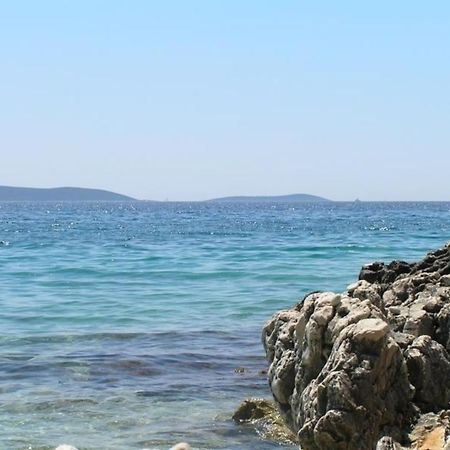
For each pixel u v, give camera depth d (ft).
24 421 53.93
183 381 64.54
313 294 47.93
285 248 200.03
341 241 227.81
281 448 48.49
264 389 61.82
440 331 47.91
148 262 166.61
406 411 42.24
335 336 43.42
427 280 55.88
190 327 90.17
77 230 318.45
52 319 96.73
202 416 54.95
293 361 47.24
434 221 400.47
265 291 119.44
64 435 51.03
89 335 85.40
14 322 94.73
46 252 196.44
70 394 60.54
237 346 78.54
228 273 143.02
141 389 62.08
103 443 49.47
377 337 41.55
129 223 396.78
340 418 40.09
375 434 40.52
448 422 41.29
